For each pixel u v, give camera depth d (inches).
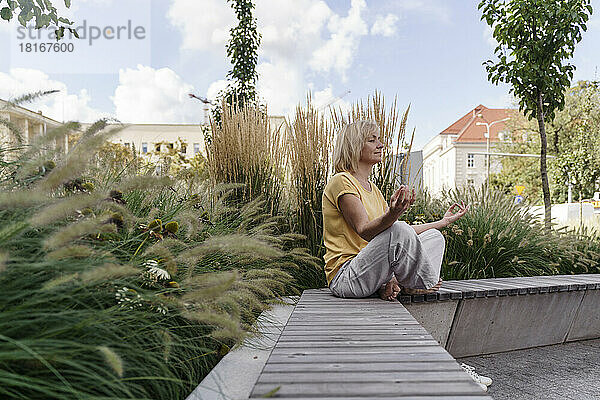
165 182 57.5
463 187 203.0
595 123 848.9
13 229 41.2
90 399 39.8
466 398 43.7
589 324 142.4
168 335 55.0
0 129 64.6
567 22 225.9
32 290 44.1
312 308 94.9
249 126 152.7
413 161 175.0
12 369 40.5
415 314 109.3
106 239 62.7
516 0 235.9
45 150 53.6
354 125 119.3
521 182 1046.4
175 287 63.7
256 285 72.1
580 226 235.8
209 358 73.0
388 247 100.0
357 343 65.6
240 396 54.1
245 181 146.7
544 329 132.4
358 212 106.0
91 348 41.1
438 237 108.7
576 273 187.2
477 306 117.4
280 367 54.0
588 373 105.1
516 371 107.0
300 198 141.9
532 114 244.2
